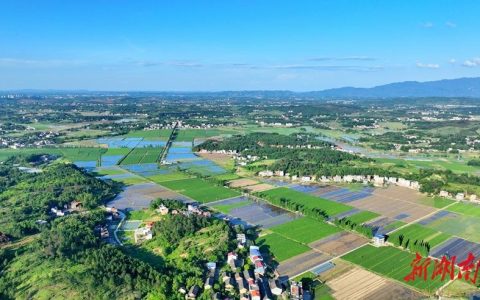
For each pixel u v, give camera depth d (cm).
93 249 19288
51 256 18538
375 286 17100
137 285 16312
